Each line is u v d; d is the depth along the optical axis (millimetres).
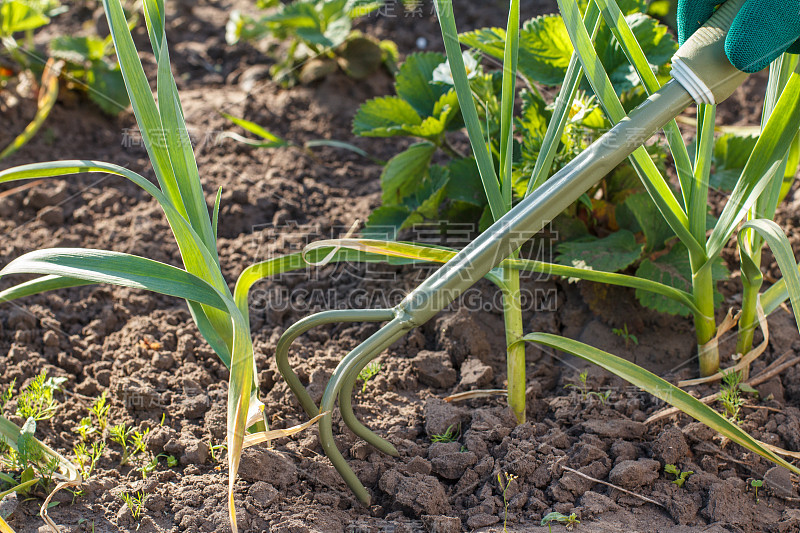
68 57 2500
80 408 1812
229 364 1719
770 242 1656
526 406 1816
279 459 1725
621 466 1714
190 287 1629
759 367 1840
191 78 2947
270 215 2195
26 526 1667
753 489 1715
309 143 2238
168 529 1668
